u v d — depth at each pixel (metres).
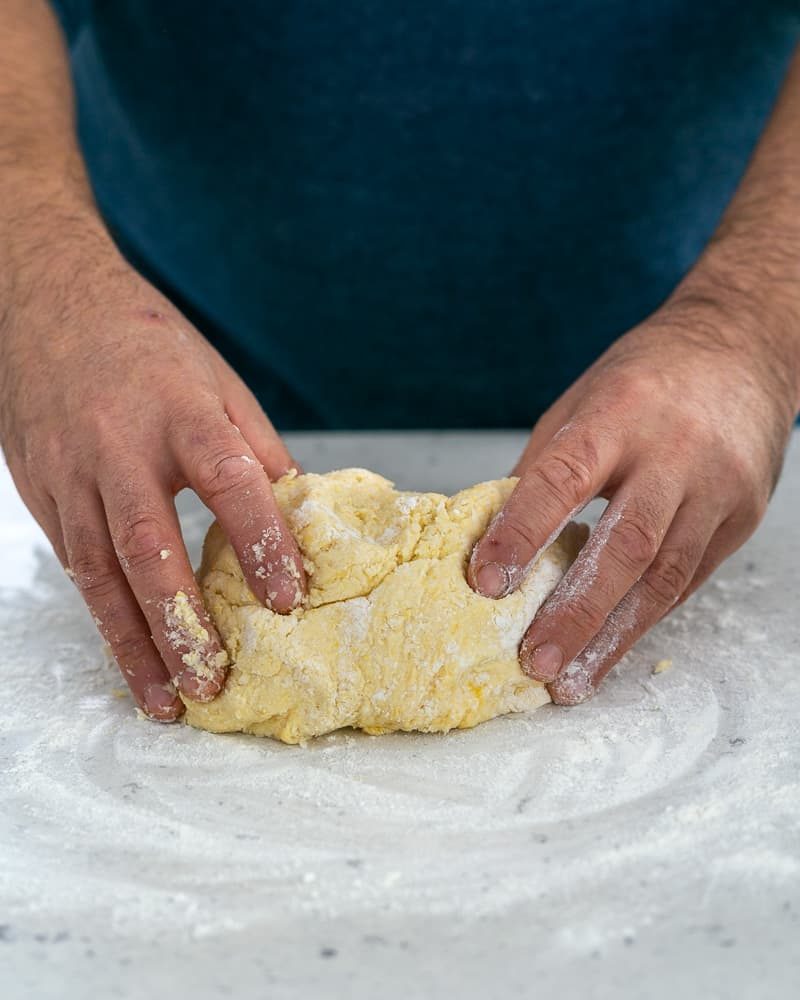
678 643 0.71
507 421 1.06
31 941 0.53
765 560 0.79
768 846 0.56
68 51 0.93
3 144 0.80
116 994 0.51
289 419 1.13
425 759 0.63
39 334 0.71
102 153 1.03
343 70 0.91
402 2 0.89
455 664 0.64
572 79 0.90
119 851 0.57
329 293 1.00
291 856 0.57
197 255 1.02
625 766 0.62
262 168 0.95
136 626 0.65
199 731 0.65
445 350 1.02
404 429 1.08
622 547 0.64
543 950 0.52
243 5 0.90
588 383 0.71
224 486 0.64
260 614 0.65
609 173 0.93
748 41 0.91
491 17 0.89
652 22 0.89
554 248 0.96
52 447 0.67
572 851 0.57
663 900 0.54
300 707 0.64
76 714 0.67
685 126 0.92
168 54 0.93
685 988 0.50
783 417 0.71
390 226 0.96
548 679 0.64
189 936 0.53
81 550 0.65
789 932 0.52
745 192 0.80
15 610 0.76
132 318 0.70
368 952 0.52
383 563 0.66
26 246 0.75
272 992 0.51
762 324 0.73
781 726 0.64
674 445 0.66
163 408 0.66
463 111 0.91
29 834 0.59
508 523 0.64
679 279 0.98
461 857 0.57
